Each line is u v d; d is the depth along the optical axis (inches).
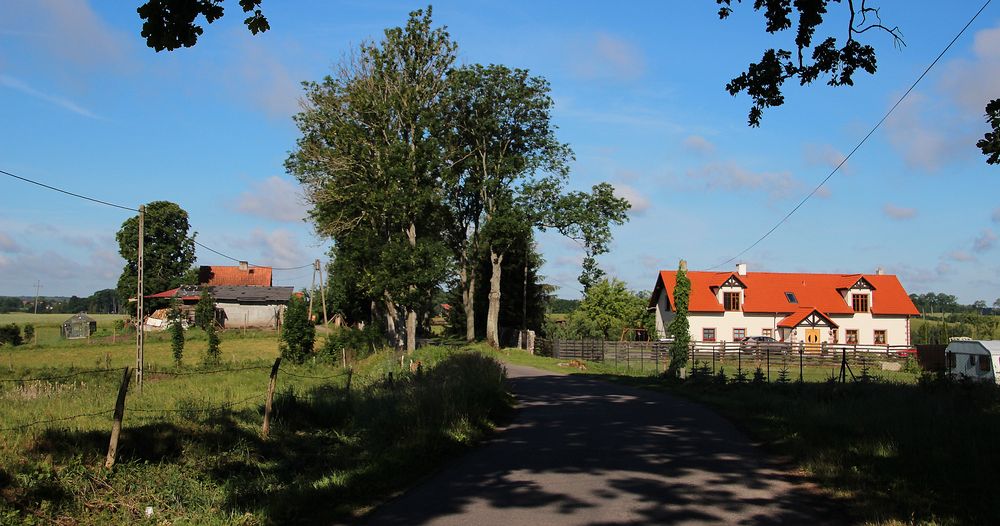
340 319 2878.9
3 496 290.5
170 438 420.2
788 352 1941.4
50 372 1178.0
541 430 561.0
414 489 359.6
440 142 1747.0
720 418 629.3
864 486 332.2
